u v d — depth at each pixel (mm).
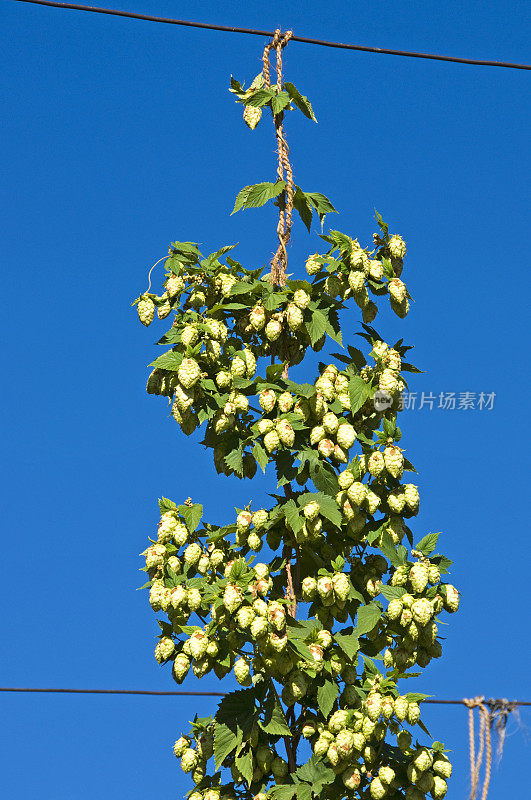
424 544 5148
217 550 5238
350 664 5098
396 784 4984
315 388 5367
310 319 5500
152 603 5070
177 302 5512
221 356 5387
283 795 4855
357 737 4863
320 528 5141
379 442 5258
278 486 5227
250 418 5398
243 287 5453
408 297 5559
